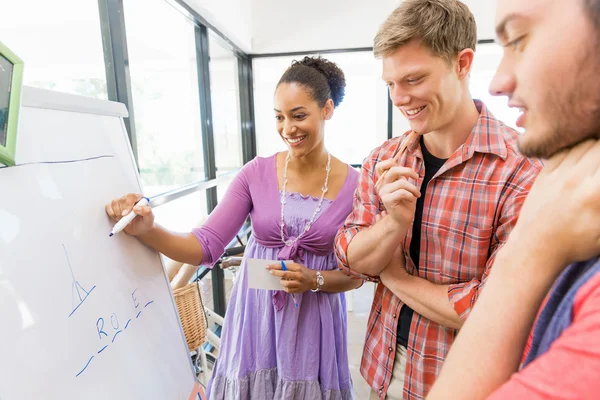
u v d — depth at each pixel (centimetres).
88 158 65
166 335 74
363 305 275
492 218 63
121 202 67
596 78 23
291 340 94
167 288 81
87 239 59
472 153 64
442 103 64
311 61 105
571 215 27
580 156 27
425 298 67
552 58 24
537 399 22
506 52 30
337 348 103
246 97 349
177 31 202
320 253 100
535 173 59
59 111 60
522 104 28
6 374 41
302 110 93
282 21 323
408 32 59
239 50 317
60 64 113
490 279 32
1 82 47
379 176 72
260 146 364
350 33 320
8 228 46
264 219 100
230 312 109
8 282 44
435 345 71
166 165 185
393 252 69
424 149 77
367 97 334
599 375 20
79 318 53
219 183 255
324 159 105
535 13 25
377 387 83
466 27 61
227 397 100
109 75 137
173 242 83
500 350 29
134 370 61
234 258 153
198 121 237
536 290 29
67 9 115
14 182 48
